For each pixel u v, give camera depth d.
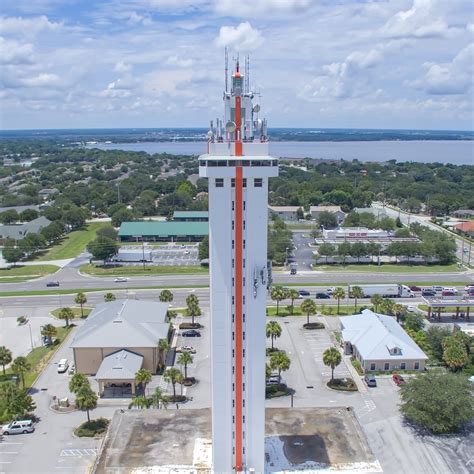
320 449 83.06
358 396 110.25
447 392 95.38
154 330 128.12
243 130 70.94
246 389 75.62
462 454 88.94
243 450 77.62
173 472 78.38
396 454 89.00
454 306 151.25
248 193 69.81
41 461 88.75
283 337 141.50
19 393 101.19
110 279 199.00
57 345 137.38
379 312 152.75
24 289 186.88
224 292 72.38
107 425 99.25
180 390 113.19
